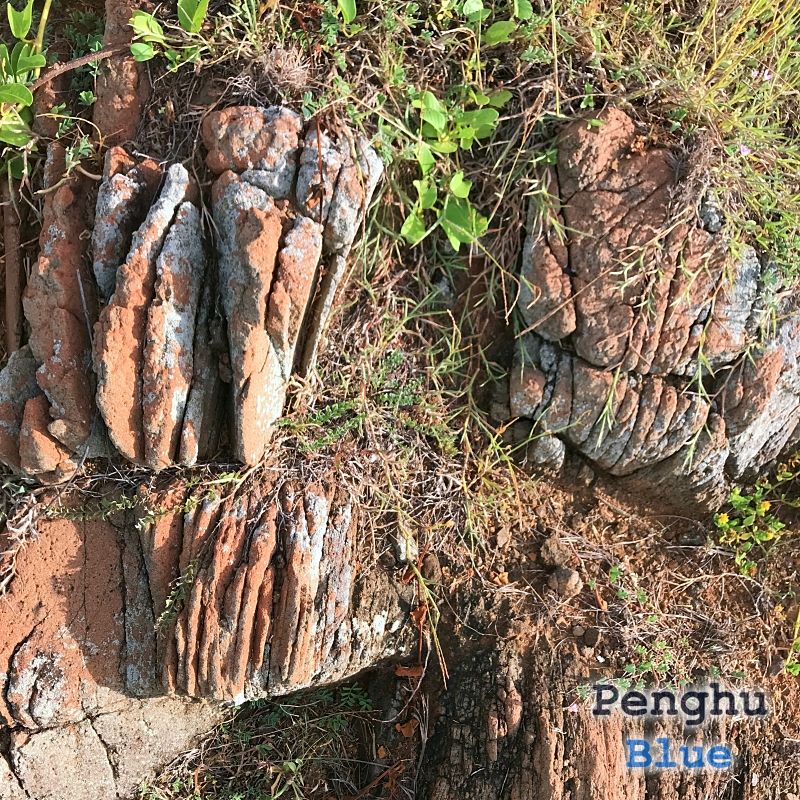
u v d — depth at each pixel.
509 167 1.10
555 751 1.09
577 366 1.11
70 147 1.04
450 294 1.14
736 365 1.11
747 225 1.08
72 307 1.01
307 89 1.04
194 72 1.04
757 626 1.19
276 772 1.17
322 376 1.12
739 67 1.15
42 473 1.03
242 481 1.07
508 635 1.12
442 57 1.09
